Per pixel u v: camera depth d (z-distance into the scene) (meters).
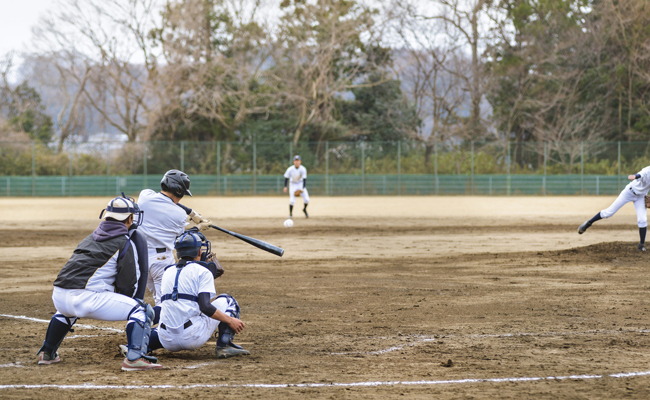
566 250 21.44
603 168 71.19
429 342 10.19
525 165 72.94
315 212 43.09
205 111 78.25
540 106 82.81
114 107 86.12
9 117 89.56
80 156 69.75
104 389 7.68
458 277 17.20
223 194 69.88
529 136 86.31
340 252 22.66
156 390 7.64
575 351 9.52
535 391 7.54
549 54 83.56
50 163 68.94
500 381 7.96
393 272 18.17
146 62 80.06
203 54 80.19
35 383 7.96
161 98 78.31
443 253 22.20
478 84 84.94
